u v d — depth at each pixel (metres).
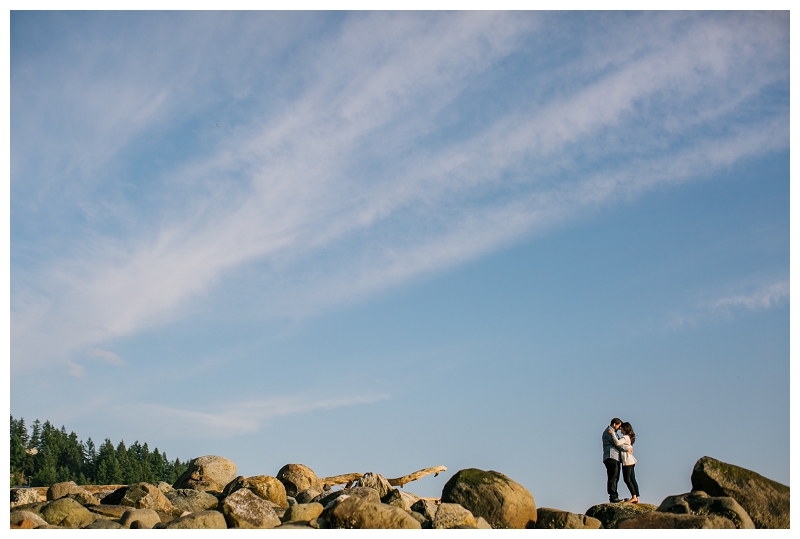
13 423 64.31
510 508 11.53
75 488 13.56
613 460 14.24
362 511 10.39
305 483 16.09
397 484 18.14
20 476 59.34
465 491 11.77
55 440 65.06
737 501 11.42
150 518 11.16
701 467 11.93
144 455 68.19
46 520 10.95
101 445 66.38
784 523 11.16
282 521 11.21
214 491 16.64
